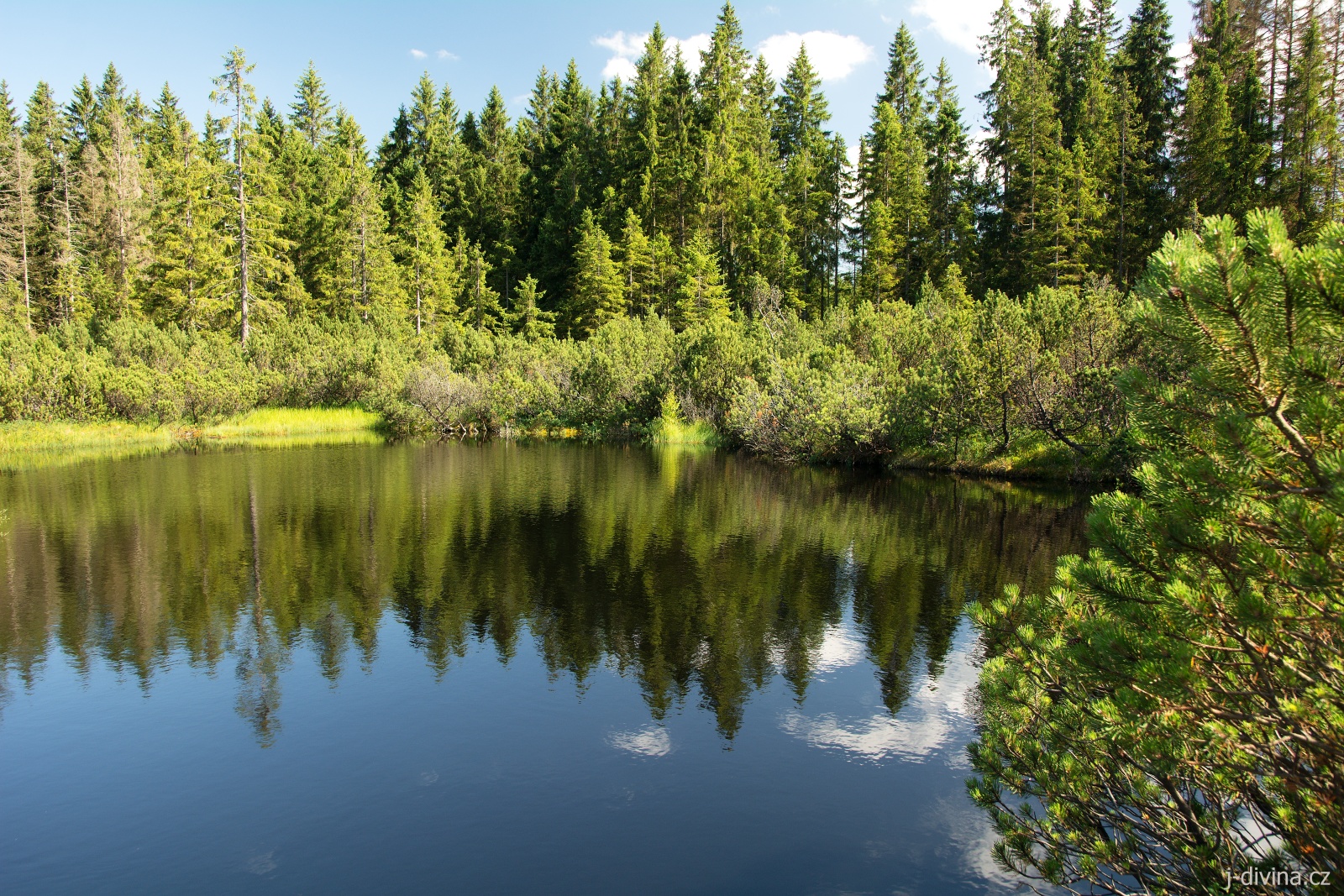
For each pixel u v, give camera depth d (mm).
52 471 19609
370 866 4441
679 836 4723
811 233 60094
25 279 46812
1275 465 2594
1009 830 3938
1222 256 2371
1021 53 57219
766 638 8141
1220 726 2932
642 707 6523
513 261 64375
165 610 8977
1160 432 2859
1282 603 2750
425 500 16141
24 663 7426
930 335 25250
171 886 4262
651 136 59969
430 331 50094
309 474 19688
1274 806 3100
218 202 40281
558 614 8883
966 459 21203
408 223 59312
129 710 6434
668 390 32125
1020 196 48625
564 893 4195
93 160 50875
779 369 25875
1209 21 45719
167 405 28141
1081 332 19469
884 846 4633
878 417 21906
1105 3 56219
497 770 5512
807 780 5383
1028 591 9664
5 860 4484
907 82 61062
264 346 35188
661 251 55688
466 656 7645
